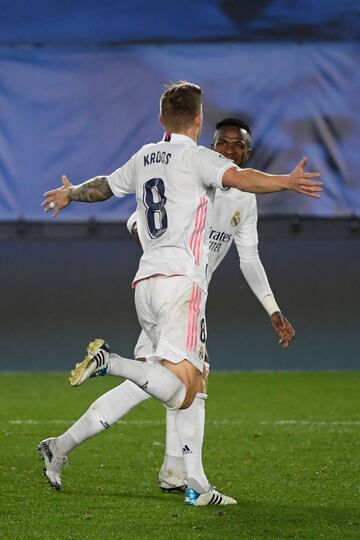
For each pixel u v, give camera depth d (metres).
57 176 45.41
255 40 45.38
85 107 45.44
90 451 23.55
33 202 45.53
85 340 44.44
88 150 45.38
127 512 17.02
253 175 16.00
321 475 20.67
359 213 45.12
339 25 45.16
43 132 45.38
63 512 16.98
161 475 18.98
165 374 16.30
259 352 43.59
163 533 15.48
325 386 37.06
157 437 25.73
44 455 18.44
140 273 16.95
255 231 20.36
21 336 44.78
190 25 45.53
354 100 44.97
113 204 46.38
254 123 45.09
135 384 17.36
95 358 15.90
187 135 17.11
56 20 45.59
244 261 20.33
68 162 45.34
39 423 28.42
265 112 45.09
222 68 45.28
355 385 37.31
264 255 46.47
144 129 45.50
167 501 18.00
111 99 45.47
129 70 45.50
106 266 46.69
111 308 46.03
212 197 17.03
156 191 16.84
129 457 22.78
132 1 45.53
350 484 19.66
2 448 24.00
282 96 45.03
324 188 45.12
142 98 45.47
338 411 30.97
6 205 45.53
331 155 44.97
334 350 43.81
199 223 16.73
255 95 45.16
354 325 45.12
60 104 45.34
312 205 45.28
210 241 19.75
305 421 28.88
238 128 19.62
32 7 45.56
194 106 17.06
